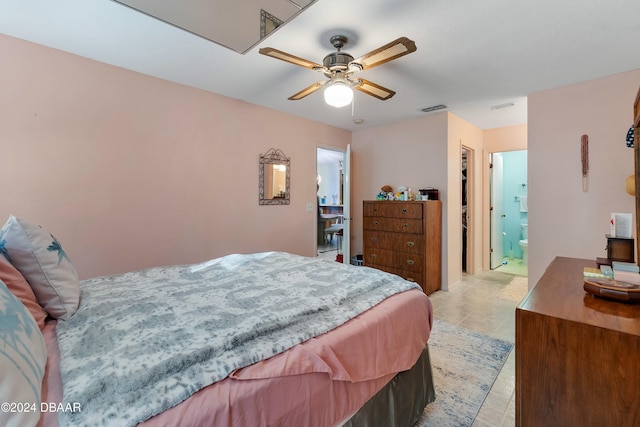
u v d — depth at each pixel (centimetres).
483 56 224
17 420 57
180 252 284
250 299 134
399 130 416
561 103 283
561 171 284
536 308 93
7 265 106
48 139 213
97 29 190
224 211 317
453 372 192
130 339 94
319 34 194
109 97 239
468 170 445
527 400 90
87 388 70
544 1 162
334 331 111
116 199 245
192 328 102
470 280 414
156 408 68
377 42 203
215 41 183
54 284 117
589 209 271
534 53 219
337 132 448
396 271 364
